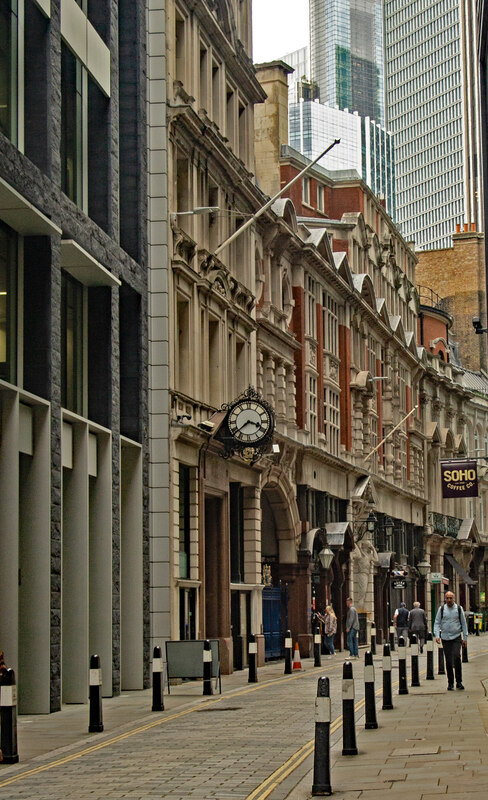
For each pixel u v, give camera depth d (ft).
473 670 115.44
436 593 269.44
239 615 130.72
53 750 54.65
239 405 118.62
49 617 73.77
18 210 71.15
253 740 57.36
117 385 91.56
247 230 139.23
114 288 90.94
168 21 110.52
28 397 72.69
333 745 54.85
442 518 275.59
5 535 69.21
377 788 41.68
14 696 50.78
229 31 134.62
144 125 104.58
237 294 133.08
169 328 106.73
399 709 71.46
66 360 85.15
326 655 161.79
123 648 97.76
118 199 95.50
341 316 193.77
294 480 158.10
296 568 156.66
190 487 113.91
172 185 110.11
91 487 88.58
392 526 213.66
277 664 139.33
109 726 65.26
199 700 82.64
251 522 136.26
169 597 103.04
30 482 74.59
